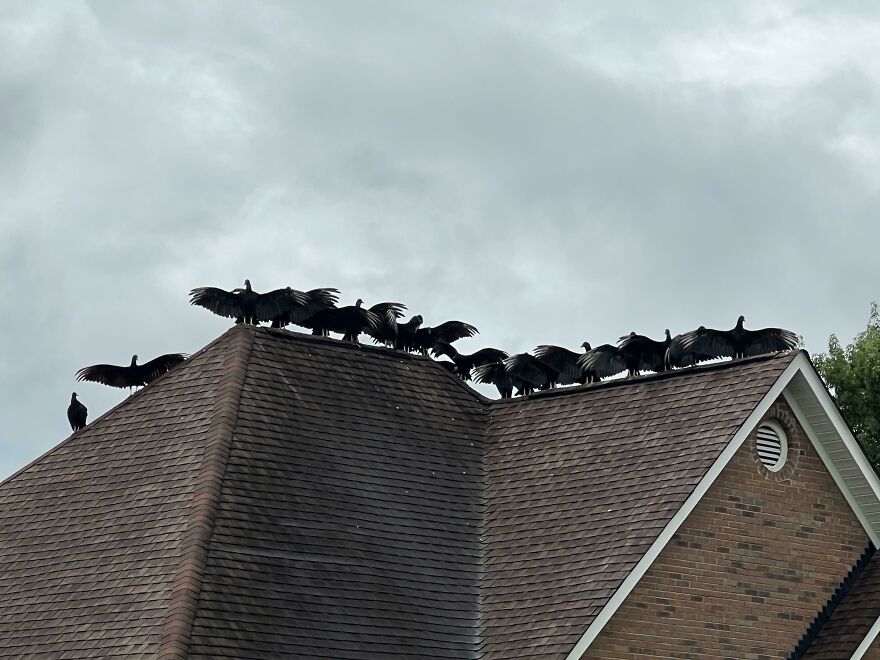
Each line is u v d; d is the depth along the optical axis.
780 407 32.66
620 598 29.27
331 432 33.31
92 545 30.89
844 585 32.84
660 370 36.25
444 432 35.12
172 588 28.16
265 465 31.56
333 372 34.97
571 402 35.19
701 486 30.47
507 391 38.44
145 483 31.73
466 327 39.94
